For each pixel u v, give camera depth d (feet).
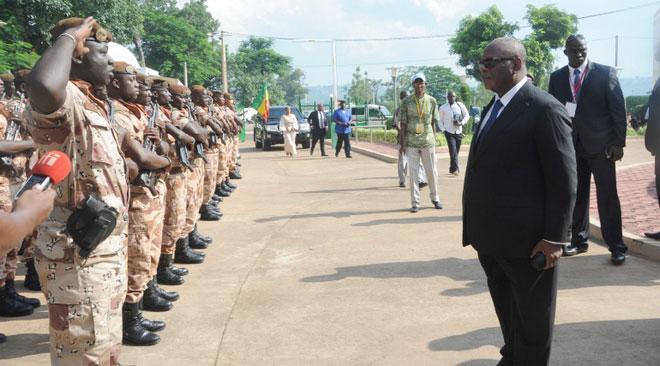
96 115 9.36
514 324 10.68
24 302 16.02
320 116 64.13
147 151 12.25
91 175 9.22
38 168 5.44
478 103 219.20
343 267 19.57
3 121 16.44
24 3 65.05
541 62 125.59
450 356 12.43
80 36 8.38
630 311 14.40
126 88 13.38
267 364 12.37
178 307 16.16
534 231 9.91
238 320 15.07
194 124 18.52
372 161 56.49
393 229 25.05
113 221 8.93
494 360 12.16
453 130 41.42
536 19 125.70
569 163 9.64
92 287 9.21
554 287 10.25
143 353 13.15
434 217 27.35
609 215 18.39
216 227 26.81
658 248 18.63
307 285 17.80
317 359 12.54
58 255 9.11
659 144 12.16
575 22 127.85
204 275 19.25
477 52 127.24
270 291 17.37
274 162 58.65
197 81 179.73
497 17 127.65
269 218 28.63
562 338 12.93
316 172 48.62
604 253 19.84
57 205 9.20
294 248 22.53
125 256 10.19
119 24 81.82
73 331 9.20
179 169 17.69
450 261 19.76
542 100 9.82
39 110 8.30
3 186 15.44
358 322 14.61
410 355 12.57
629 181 36.45
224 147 32.48
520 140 9.88
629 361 11.66
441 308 15.37
